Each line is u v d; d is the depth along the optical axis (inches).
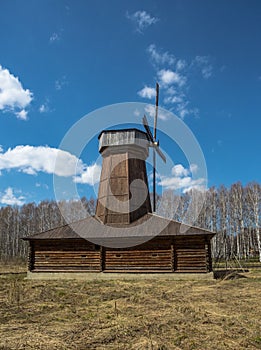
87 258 896.3
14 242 2253.9
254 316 406.0
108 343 304.2
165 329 349.7
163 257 853.8
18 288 623.8
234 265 1307.8
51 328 355.9
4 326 365.1
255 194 1768.0
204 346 295.0
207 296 558.9
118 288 673.6
